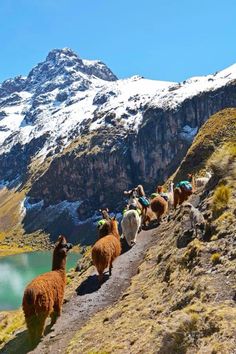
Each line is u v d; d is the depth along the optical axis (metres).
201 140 50.03
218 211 14.91
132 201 24.75
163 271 14.58
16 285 132.12
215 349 7.69
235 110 57.09
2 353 14.54
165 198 28.42
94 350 11.07
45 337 13.91
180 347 8.36
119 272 18.25
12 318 22.77
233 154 19.38
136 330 10.83
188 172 46.91
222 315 8.48
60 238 15.34
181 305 10.61
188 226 16.88
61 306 15.08
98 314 14.61
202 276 11.25
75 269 24.59
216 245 12.80
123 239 23.14
